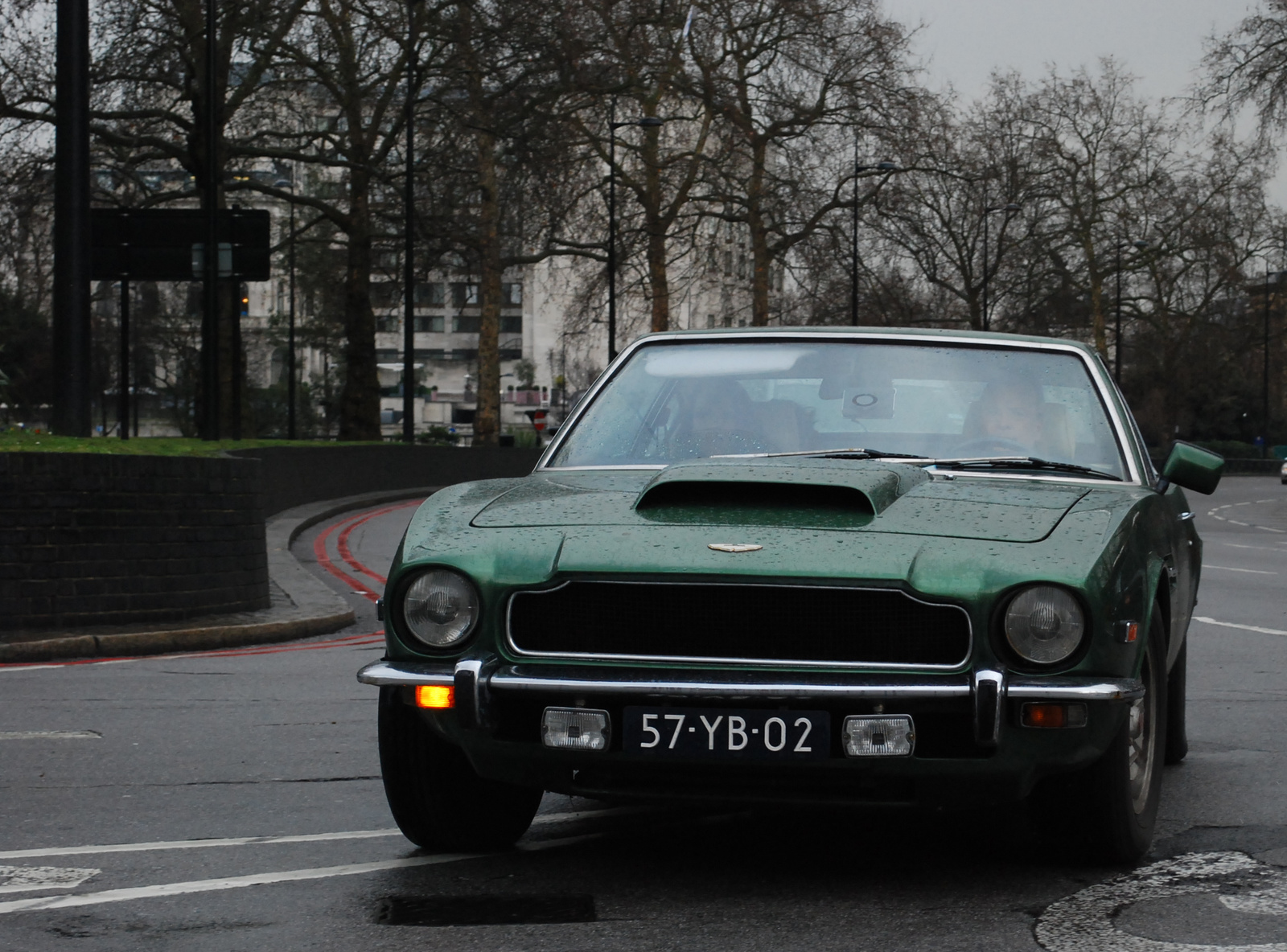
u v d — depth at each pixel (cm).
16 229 3691
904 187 5625
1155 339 8381
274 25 3900
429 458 4019
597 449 571
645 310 5853
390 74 4231
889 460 534
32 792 619
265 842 528
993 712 413
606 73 4544
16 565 1149
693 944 402
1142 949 397
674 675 429
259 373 9969
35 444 1455
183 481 1255
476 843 506
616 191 5747
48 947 403
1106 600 427
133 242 2164
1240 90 4312
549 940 406
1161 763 514
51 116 3603
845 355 595
